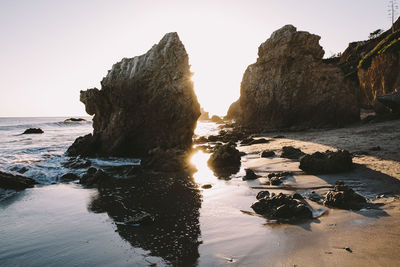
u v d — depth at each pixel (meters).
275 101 35.72
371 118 27.48
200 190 9.61
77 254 5.20
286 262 4.43
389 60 33.34
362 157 12.23
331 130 26.44
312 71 33.25
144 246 5.45
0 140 31.11
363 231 5.36
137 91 19.33
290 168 11.88
